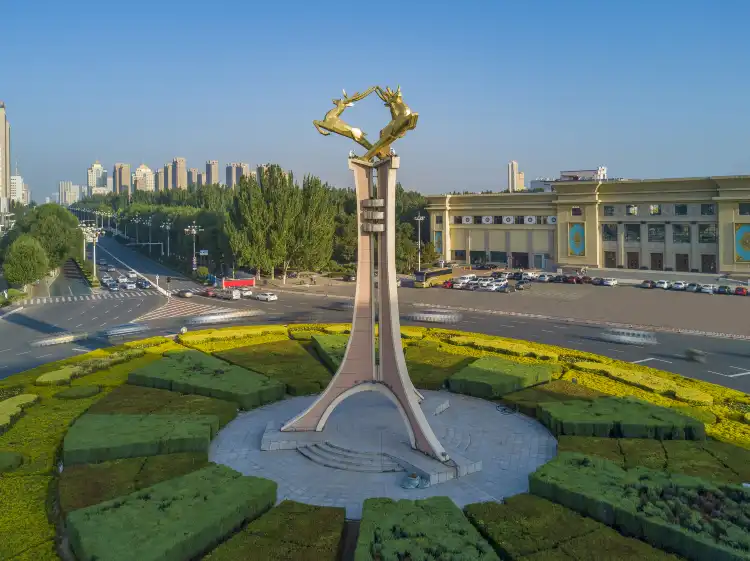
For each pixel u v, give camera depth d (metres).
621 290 74.06
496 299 70.31
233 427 28.39
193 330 52.72
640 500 18.89
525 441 26.61
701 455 23.27
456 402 31.86
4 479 22.56
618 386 33.31
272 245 85.12
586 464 21.73
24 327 54.91
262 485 20.53
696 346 43.78
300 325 51.53
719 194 77.25
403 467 23.77
